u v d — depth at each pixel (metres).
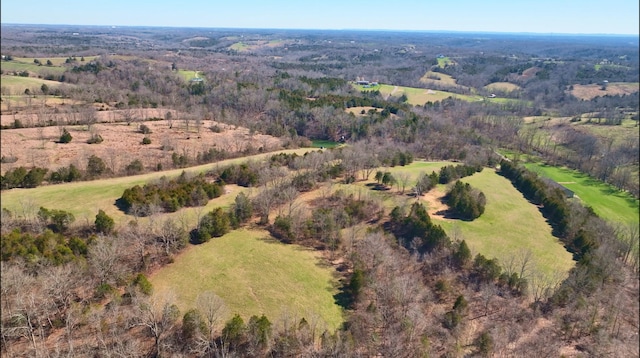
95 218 77.56
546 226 95.00
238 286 65.25
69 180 96.69
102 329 52.81
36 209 78.62
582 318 64.88
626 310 71.19
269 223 86.31
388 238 80.19
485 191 109.88
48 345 50.84
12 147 113.19
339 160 118.00
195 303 60.06
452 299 68.44
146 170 109.00
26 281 55.38
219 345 53.09
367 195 98.81
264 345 52.53
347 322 60.69
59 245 64.38
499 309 66.81
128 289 58.91
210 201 92.50
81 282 59.81
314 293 65.88
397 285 63.75
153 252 71.06
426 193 105.19
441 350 57.28
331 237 79.19
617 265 78.75
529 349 59.00
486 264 72.50
